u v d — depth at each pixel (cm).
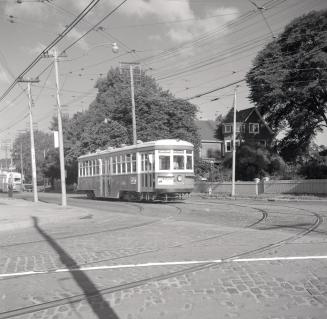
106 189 3747
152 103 5662
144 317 648
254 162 5672
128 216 2236
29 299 761
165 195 3083
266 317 634
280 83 5475
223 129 7862
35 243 1412
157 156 3039
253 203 3022
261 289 769
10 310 703
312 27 5303
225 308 677
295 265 940
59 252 1214
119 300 734
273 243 1223
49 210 2681
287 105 6019
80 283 857
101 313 671
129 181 3350
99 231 1666
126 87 6581
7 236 1656
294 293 741
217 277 860
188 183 3088
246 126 7625
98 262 1051
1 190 8856
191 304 700
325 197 3581
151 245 1269
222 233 1462
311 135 6125
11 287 844
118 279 877
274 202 3234
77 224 2008
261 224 1686
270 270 902
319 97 5700
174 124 5788
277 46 5544
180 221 1898
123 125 5756
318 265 933
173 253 1130
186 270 928
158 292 773
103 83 7356
